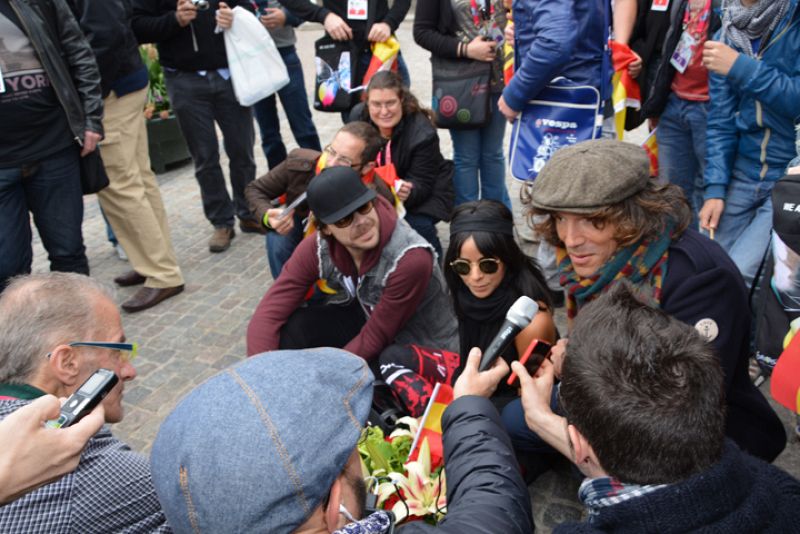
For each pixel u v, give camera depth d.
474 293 2.23
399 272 2.44
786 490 1.03
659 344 1.03
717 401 1.00
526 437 2.14
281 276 2.78
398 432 1.92
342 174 2.31
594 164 1.62
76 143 3.38
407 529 1.05
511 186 5.38
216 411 0.83
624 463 1.00
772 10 2.42
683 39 3.21
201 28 4.19
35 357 1.45
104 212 3.93
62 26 3.18
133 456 1.45
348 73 4.43
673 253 1.74
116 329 1.60
